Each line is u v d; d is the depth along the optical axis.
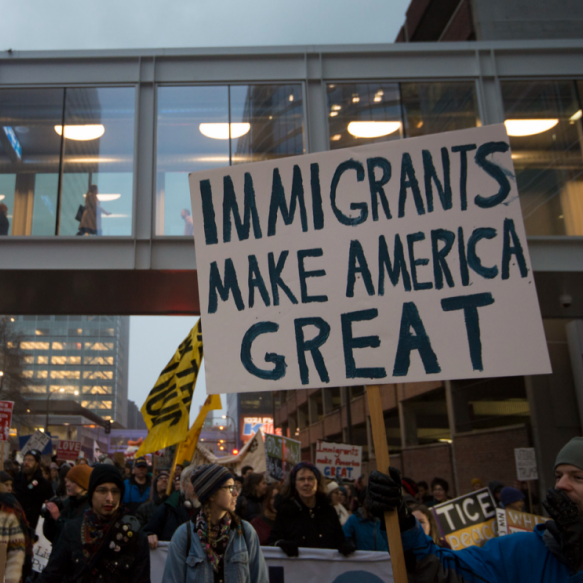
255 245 3.39
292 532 4.95
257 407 108.44
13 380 58.97
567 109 13.91
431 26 27.80
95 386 185.25
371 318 3.15
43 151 13.34
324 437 42.69
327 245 3.30
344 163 3.38
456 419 22.95
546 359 2.94
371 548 5.41
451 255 3.14
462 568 2.34
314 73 13.96
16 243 12.79
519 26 21.17
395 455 30.31
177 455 7.62
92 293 14.40
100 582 3.34
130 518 3.53
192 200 3.52
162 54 13.88
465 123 13.91
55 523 6.13
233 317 3.32
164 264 12.80
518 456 12.66
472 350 3.00
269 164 3.47
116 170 13.27
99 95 13.67
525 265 3.05
